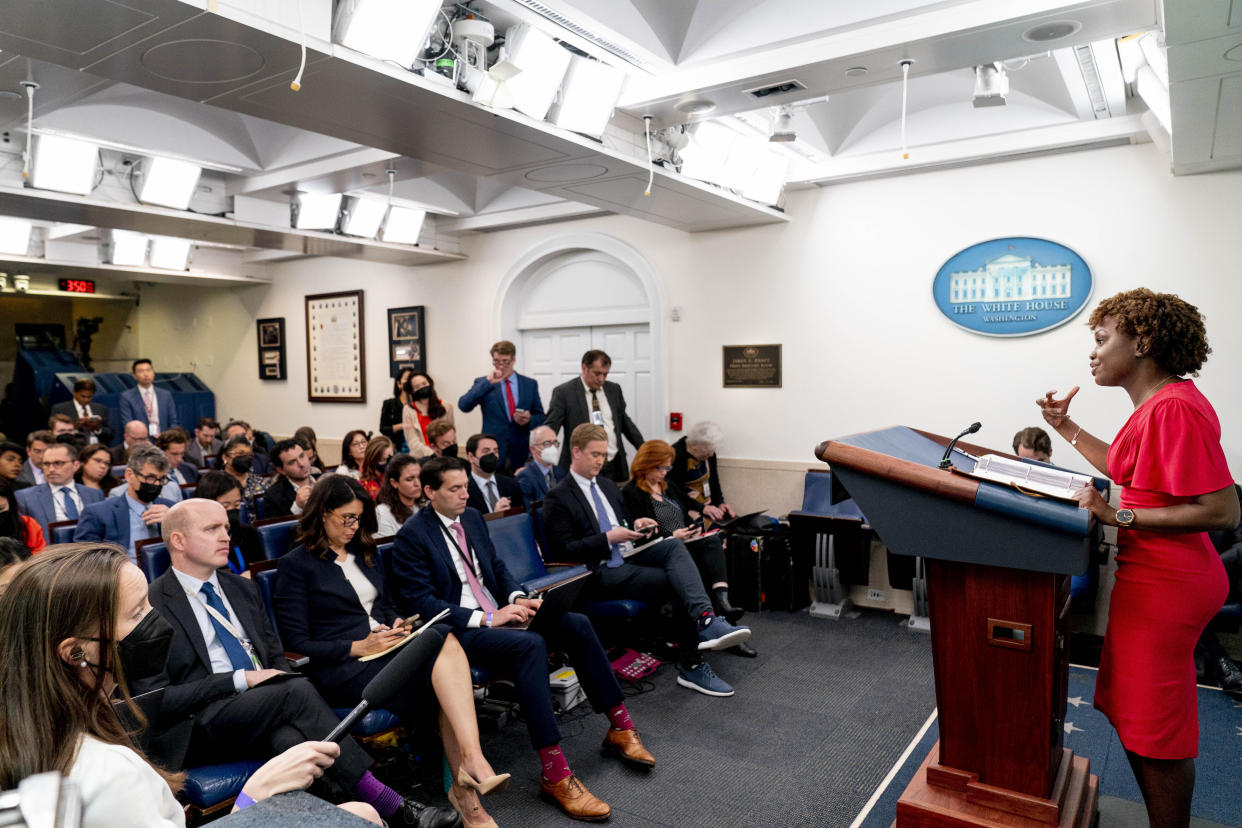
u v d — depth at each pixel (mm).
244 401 10078
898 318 5477
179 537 2666
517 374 6281
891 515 2152
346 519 3086
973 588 2137
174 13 2256
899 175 5426
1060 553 1944
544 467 5566
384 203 6277
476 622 3117
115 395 9500
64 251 7758
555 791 2908
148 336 11672
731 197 5086
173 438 5496
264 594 3059
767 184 5301
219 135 5023
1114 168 4730
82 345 12195
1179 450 1951
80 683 1236
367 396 8641
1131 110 4473
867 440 2312
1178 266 4574
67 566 1255
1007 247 5059
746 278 6078
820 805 2916
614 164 4117
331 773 2502
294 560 3064
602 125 3754
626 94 3895
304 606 3031
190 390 10148
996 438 5164
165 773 1354
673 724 3660
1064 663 2275
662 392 6512
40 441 5348
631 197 4961
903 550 2160
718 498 5949
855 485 2188
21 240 7336
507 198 6926
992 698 2141
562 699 3791
